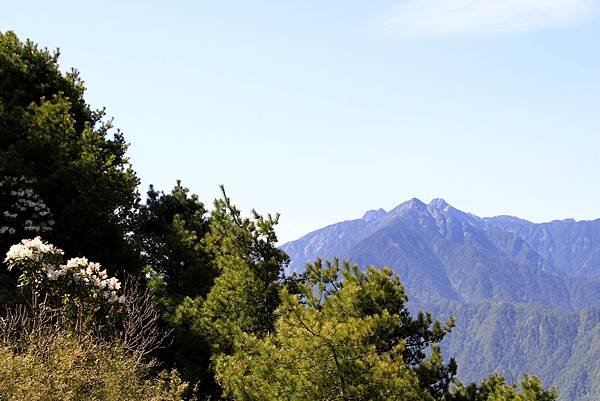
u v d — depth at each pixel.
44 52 23.16
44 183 18.59
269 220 17.47
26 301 12.71
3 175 17.92
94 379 9.30
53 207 19.03
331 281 14.09
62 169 18.73
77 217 18.89
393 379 10.58
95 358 10.20
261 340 12.33
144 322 16.16
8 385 8.12
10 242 17.81
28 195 17.89
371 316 12.48
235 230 17.28
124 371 10.05
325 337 10.29
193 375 15.50
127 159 23.58
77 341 10.20
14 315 12.80
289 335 10.89
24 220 18.06
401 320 13.24
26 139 19.22
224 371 12.31
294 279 17.12
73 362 9.41
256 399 10.98
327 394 10.35
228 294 16.80
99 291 12.98
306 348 10.38
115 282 13.49
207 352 16.27
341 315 12.70
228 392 11.84
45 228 18.11
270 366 11.08
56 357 9.28
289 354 10.70
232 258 17.17
